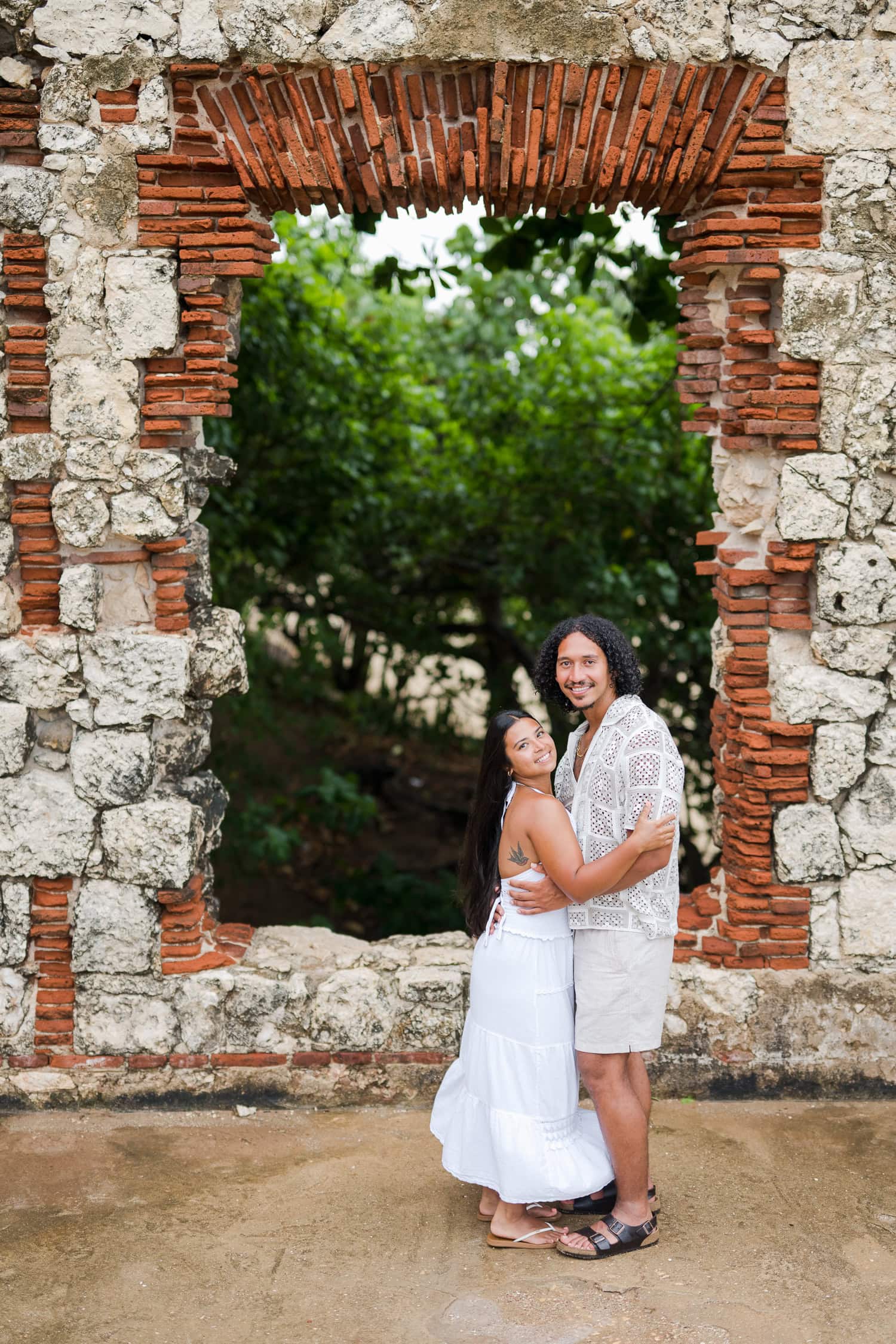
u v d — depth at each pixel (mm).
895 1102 4270
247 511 8734
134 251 4043
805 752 4227
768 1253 3316
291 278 8703
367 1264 3283
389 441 9555
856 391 4117
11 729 4156
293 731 12156
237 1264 3283
